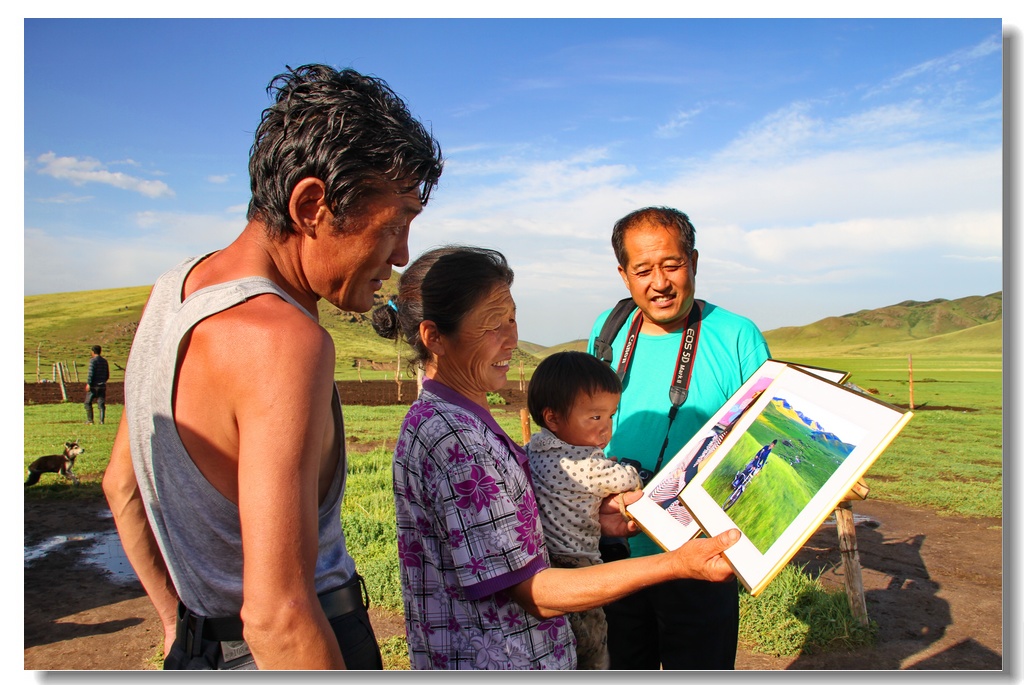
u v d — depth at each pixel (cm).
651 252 303
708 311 330
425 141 166
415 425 185
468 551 172
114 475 189
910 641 526
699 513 215
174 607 203
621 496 240
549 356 250
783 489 199
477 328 190
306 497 133
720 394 313
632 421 327
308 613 129
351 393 3183
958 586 657
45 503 1031
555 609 172
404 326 204
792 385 234
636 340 336
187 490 147
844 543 545
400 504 189
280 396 132
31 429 1825
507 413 2356
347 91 156
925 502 1018
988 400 2689
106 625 578
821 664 486
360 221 157
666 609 298
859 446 191
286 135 152
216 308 141
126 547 194
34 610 614
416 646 187
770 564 181
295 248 162
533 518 185
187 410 143
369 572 640
